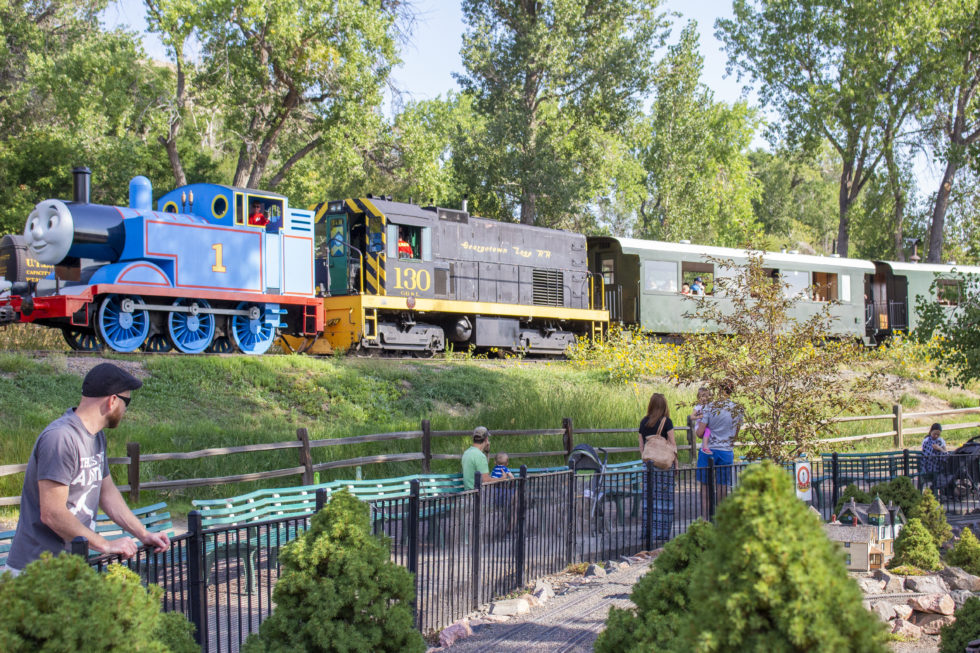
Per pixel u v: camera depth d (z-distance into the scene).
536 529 8.21
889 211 44.38
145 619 3.58
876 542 7.73
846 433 19.05
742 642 2.95
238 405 14.82
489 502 7.56
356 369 17.48
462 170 38.72
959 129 40.00
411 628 4.92
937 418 22.59
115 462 9.50
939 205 40.59
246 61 30.95
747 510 3.02
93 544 4.26
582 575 8.30
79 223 15.39
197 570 5.09
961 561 7.88
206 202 17.19
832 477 10.85
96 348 16.67
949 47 37.19
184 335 16.72
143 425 12.86
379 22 32.28
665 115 47.16
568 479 8.73
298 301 18.17
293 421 14.83
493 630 6.59
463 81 39.16
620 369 21.52
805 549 2.94
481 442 10.14
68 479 4.25
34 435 11.29
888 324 31.69
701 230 54.53
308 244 18.61
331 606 4.66
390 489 9.48
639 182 54.66
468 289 22.33
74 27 39.03
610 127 40.94
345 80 31.91
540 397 17.41
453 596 7.01
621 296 26.52
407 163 34.38
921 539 7.75
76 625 3.22
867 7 37.19
